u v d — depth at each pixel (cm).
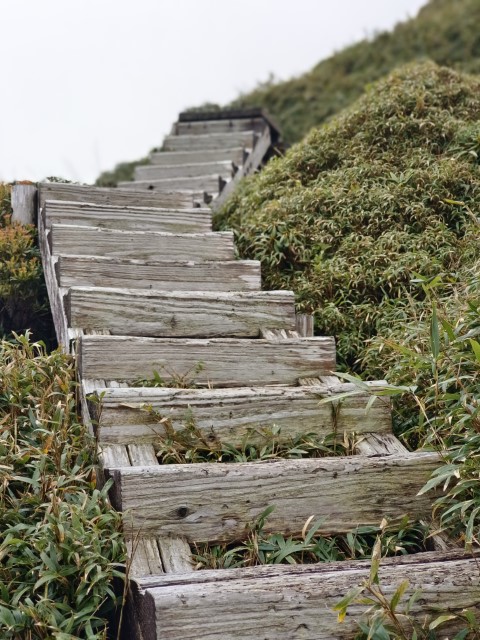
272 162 547
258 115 795
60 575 214
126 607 222
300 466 259
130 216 452
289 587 207
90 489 258
